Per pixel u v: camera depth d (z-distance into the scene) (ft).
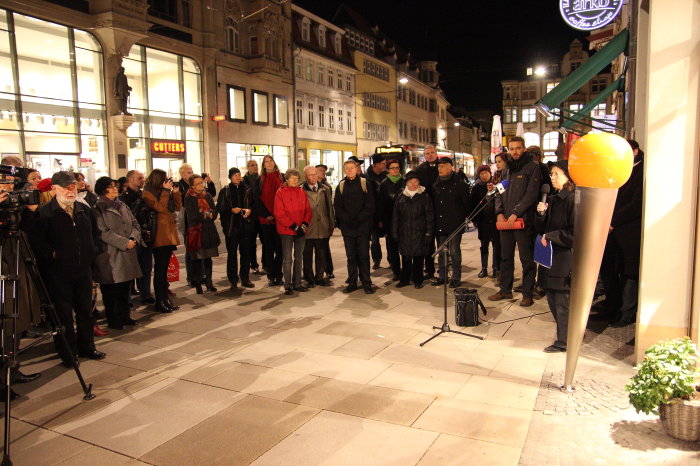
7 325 14.94
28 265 14.37
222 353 18.20
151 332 20.85
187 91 79.61
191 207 26.48
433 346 18.33
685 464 10.57
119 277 20.54
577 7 30.22
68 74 61.00
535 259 17.40
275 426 12.78
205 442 12.17
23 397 15.01
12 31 54.80
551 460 10.88
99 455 11.80
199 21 80.07
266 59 91.50
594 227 12.28
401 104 172.45
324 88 120.88
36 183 21.98
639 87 24.49
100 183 20.45
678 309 14.99
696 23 14.12
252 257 32.58
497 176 30.81
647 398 11.59
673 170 14.57
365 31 149.89
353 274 26.94
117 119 65.31
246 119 91.50
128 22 63.93
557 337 17.54
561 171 16.49
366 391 14.62
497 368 16.08
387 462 11.04
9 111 55.06
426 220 26.76
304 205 26.37
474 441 11.76
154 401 14.49
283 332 20.36
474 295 20.17
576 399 13.66
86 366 17.35
